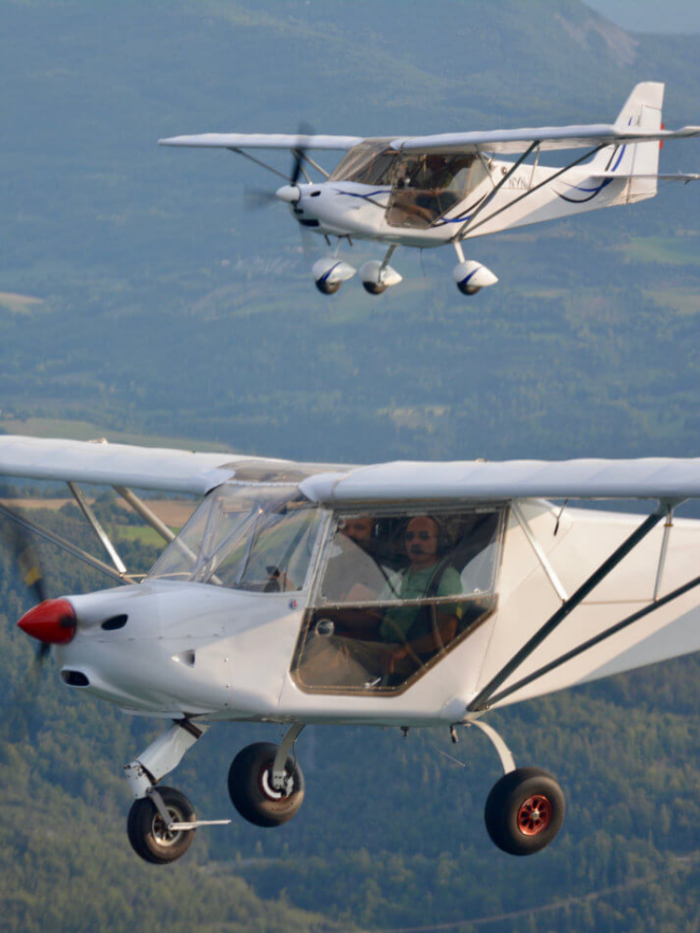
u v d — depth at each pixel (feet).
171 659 82.89
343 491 87.97
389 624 92.07
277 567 87.61
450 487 86.33
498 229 254.47
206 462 102.27
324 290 232.94
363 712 91.56
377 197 228.02
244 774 104.68
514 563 98.58
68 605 81.41
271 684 86.89
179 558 90.68
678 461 84.58
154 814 87.76
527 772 99.04
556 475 85.40
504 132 226.58
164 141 261.24
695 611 111.55
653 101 314.96
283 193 224.94
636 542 88.12
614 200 288.71
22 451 111.14
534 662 101.30
